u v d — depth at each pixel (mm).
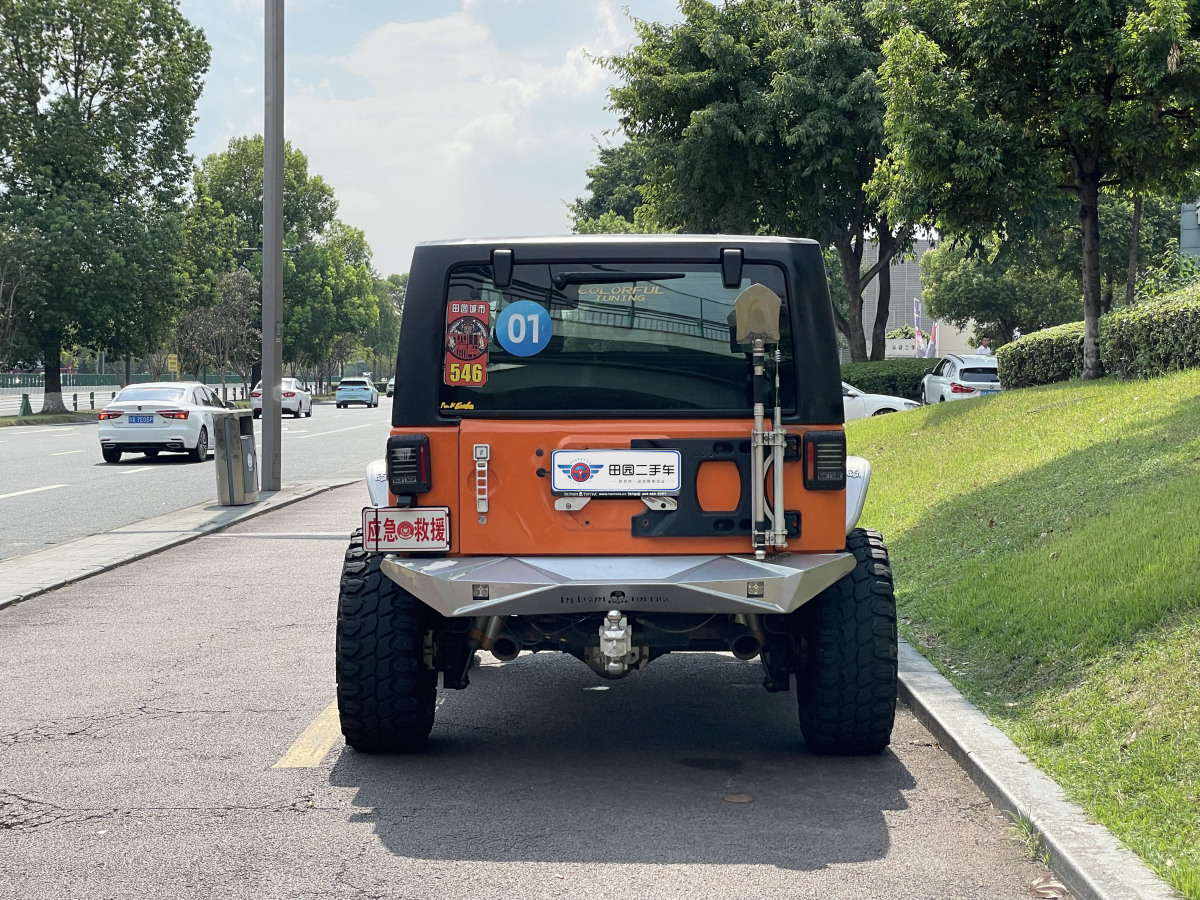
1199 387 12297
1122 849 4266
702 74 36531
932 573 9211
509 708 6996
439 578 5320
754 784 5484
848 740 5781
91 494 19578
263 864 4527
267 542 14125
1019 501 10203
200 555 13141
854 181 37500
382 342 171750
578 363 5582
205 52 61562
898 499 12664
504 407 5574
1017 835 4691
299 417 54125
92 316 55406
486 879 4363
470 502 5535
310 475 23484
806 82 34969
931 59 16828
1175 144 16562
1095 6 15922
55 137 56125
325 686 7418
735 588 5270
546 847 4688
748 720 6684
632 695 7312
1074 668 6207
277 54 19484
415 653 5770
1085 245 17641
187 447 26516
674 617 5645
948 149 16859
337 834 4855
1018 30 16375
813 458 5484
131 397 26781
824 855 4570
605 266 5605
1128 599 6492
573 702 7137
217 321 78312
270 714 6770
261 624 9383
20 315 54594
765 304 5254
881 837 4758
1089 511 8820
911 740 6094
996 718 6027
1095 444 11203
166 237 57844
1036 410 14984
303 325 100125
